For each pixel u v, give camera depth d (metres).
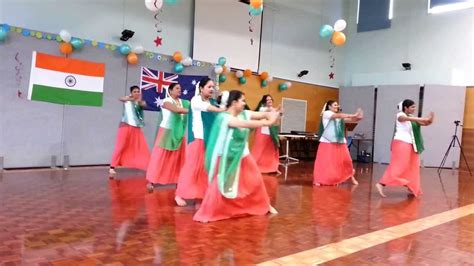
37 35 6.59
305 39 10.96
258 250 2.88
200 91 3.88
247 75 9.38
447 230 3.65
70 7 6.97
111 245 2.86
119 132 6.02
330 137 6.03
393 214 4.23
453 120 9.83
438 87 9.86
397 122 5.31
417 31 10.64
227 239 3.11
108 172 6.41
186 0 8.47
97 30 7.30
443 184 6.86
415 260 2.81
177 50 8.40
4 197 4.27
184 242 2.99
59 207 3.92
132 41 7.73
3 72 6.33
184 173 4.14
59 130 6.93
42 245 2.81
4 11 6.34
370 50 11.55
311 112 11.18
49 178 5.64
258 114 3.78
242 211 3.81
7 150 6.43
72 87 6.98
